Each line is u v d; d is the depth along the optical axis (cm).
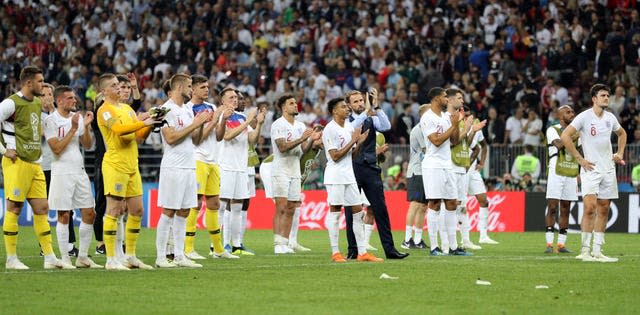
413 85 5191
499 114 5047
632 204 4266
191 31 6200
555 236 4034
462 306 1795
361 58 5584
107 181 2344
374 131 2723
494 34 5650
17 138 2348
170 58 5959
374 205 2748
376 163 2748
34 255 2938
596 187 2702
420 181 3275
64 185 2417
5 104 2319
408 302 1841
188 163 2470
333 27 5944
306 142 3147
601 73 5222
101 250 2986
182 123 2459
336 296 1916
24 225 4806
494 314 1709
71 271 2331
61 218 2439
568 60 5288
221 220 3080
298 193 3141
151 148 5066
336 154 2641
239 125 2961
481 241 3638
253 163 3169
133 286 2048
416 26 5741
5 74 6181
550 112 4906
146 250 3170
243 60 5888
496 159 4553
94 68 5803
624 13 5528
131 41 6178
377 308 1766
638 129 4709
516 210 4412
